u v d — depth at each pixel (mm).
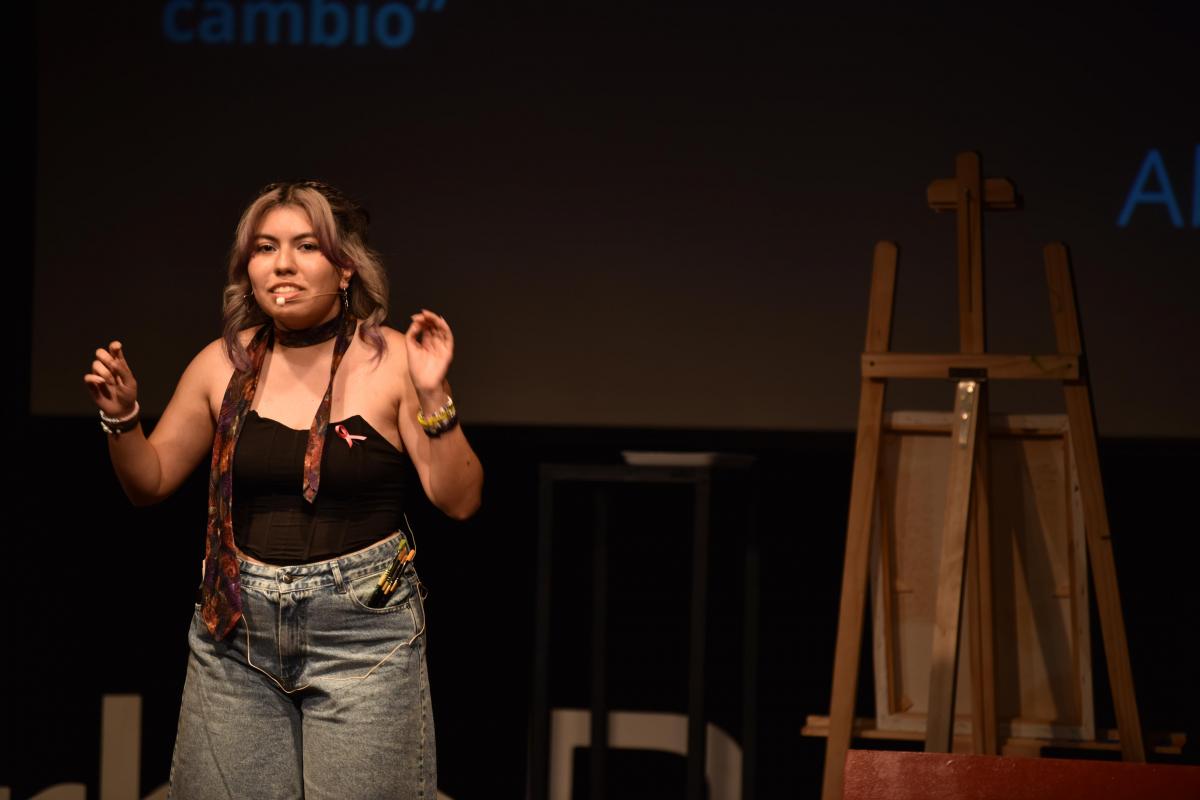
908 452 8227
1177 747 7688
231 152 9430
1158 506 9578
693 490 9625
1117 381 8914
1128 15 8852
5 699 10117
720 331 9266
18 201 9750
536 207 9344
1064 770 6793
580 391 9359
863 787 6895
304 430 5832
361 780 5719
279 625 5734
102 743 10109
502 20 9328
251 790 5801
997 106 8984
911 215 9078
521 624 10047
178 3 9445
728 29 9195
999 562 8141
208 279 9422
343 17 9406
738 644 9930
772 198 9195
